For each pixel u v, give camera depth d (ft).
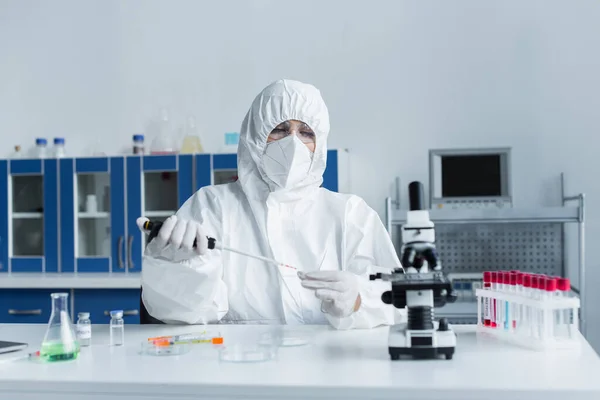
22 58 11.66
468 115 10.63
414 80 10.76
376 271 5.33
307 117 5.96
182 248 4.34
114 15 11.48
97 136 11.47
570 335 4.00
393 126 10.80
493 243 10.37
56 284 9.66
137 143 10.75
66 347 3.84
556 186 10.41
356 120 10.89
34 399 3.39
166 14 11.35
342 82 10.93
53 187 10.49
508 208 9.00
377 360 3.69
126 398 3.31
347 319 4.67
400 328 3.82
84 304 9.75
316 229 6.04
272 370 3.48
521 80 10.52
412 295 3.75
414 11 10.77
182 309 5.05
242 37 11.18
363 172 10.85
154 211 10.32
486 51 10.60
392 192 10.77
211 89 11.23
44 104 11.59
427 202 9.90
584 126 10.37
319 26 11.00
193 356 3.89
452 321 8.94
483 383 3.14
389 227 9.00
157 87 11.35
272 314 5.75
